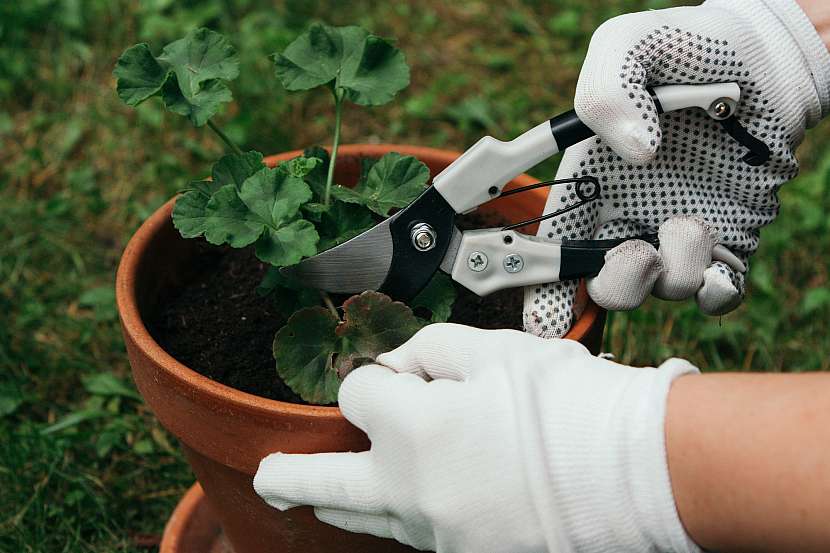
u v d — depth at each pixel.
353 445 0.58
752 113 0.59
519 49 1.35
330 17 1.36
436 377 0.58
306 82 0.64
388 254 0.60
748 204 0.62
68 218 1.05
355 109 1.22
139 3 1.34
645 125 0.56
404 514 0.55
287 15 1.33
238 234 0.58
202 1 1.34
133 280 0.64
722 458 0.48
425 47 1.34
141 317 0.64
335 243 0.63
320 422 0.57
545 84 1.29
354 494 0.56
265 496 0.59
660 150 0.60
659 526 0.50
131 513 0.81
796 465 0.47
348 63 0.65
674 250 0.60
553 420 0.52
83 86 1.23
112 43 1.29
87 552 0.78
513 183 0.71
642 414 0.50
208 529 0.77
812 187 1.09
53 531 0.79
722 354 0.95
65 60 1.25
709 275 0.61
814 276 1.01
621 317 0.94
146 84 0.62
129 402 0.89
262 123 1.17
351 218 0.64
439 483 0.54
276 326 0.67
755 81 0.58
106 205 1.07
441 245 0.60
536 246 0.60
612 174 0.61
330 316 0.61
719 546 0.50
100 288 0.96
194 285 0.70
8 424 0.85
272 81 1.22
